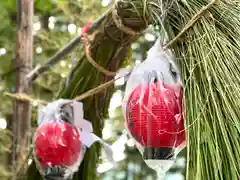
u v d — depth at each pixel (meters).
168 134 1.04
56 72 1.51
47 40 1.59
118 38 1.20
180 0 1.09
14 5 1.72
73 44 1.26
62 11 1.63
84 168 1.27
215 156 0.99
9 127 1.53
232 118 1.00
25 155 1.29
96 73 1.24
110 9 1.19
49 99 1.58
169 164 1.06
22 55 1.33
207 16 1.06
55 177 1.16
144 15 1.11
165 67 1.06
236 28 1.06
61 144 1.16
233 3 1.09
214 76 1.02
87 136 1.19
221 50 1.04
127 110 1.07
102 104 1.26
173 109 1.04
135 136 1.06
